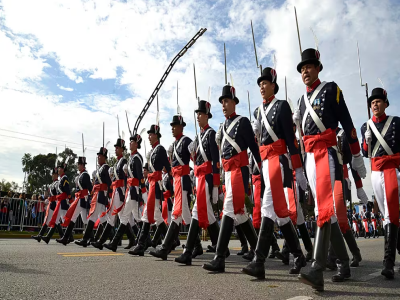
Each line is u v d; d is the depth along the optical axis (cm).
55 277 391
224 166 474
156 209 703
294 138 411
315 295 308
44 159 4372
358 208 2588
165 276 407
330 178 361
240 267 506
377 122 482
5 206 1516
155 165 704
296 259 443
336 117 382
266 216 401
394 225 435
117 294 305
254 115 462
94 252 725
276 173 407
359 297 301
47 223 1155
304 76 399
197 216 528
